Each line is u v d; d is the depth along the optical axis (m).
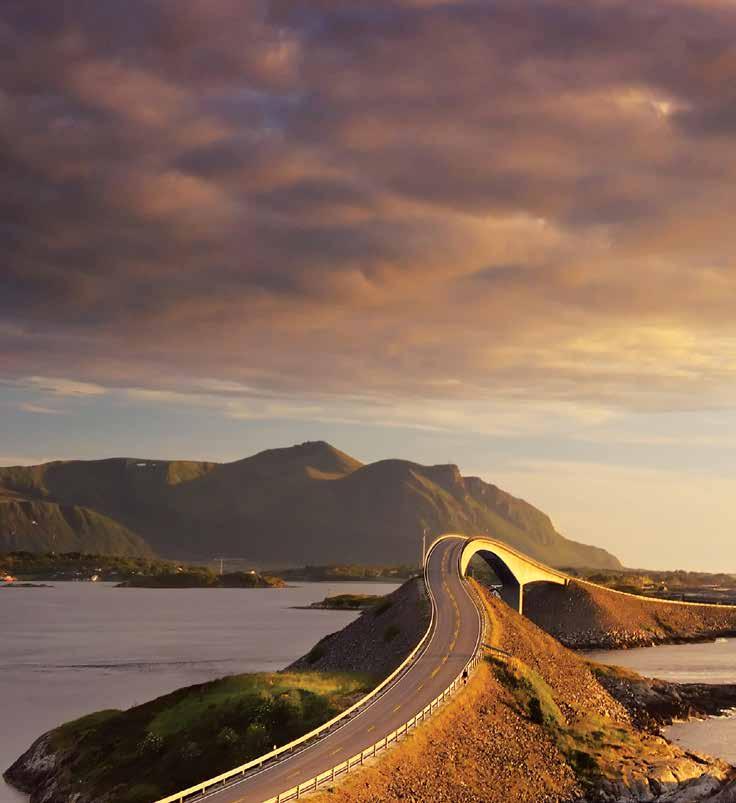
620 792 96.44
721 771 104.81
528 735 104.94
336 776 77.31
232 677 111.38
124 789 87.69
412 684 110.81
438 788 82.94
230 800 70.25
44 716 143.00
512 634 151.75
